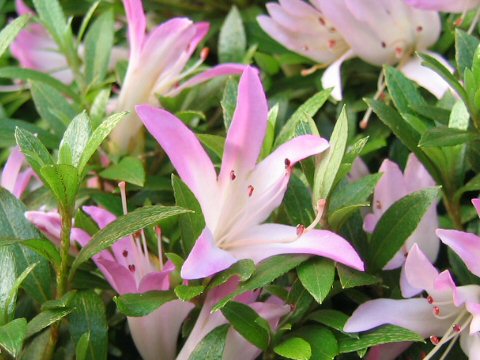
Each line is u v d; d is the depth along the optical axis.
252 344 0.18
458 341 0.19
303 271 0.17
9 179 0.22
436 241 0.20
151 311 0.17
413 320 0.18
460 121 0.20
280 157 0.18
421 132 0.20
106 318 0.19
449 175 0.20
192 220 0.18
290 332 0.18
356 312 0.18
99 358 0.18
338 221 0.18
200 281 0.18
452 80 0.19
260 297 0.19
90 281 0.19
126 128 0.22
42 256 0.19
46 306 0.17
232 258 0.17
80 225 0.19
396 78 0.21
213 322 0.18
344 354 0.19
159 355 0.19
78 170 0.17
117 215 0.22
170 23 0.22
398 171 0.20
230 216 0.18
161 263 0.19
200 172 0.18
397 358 0.20
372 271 0.19
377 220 0.20
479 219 0.21
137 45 0.22
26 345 0.19
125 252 0.19
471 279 0.19
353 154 0.18
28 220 0.19
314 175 0.18
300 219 0.19
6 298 0.17
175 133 0.17
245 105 0.18
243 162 0.18
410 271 0.17
